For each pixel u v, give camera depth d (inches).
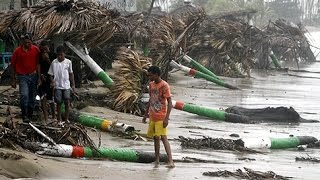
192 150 567.5
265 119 847.1
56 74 575.2
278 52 2244.1
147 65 817.5
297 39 2197.3
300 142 637.9
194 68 1366.9
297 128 791.1
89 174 405.1
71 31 751.7
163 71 1006.4
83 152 468.1
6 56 1043.3
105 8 850.1
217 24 1598.2
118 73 812.0
